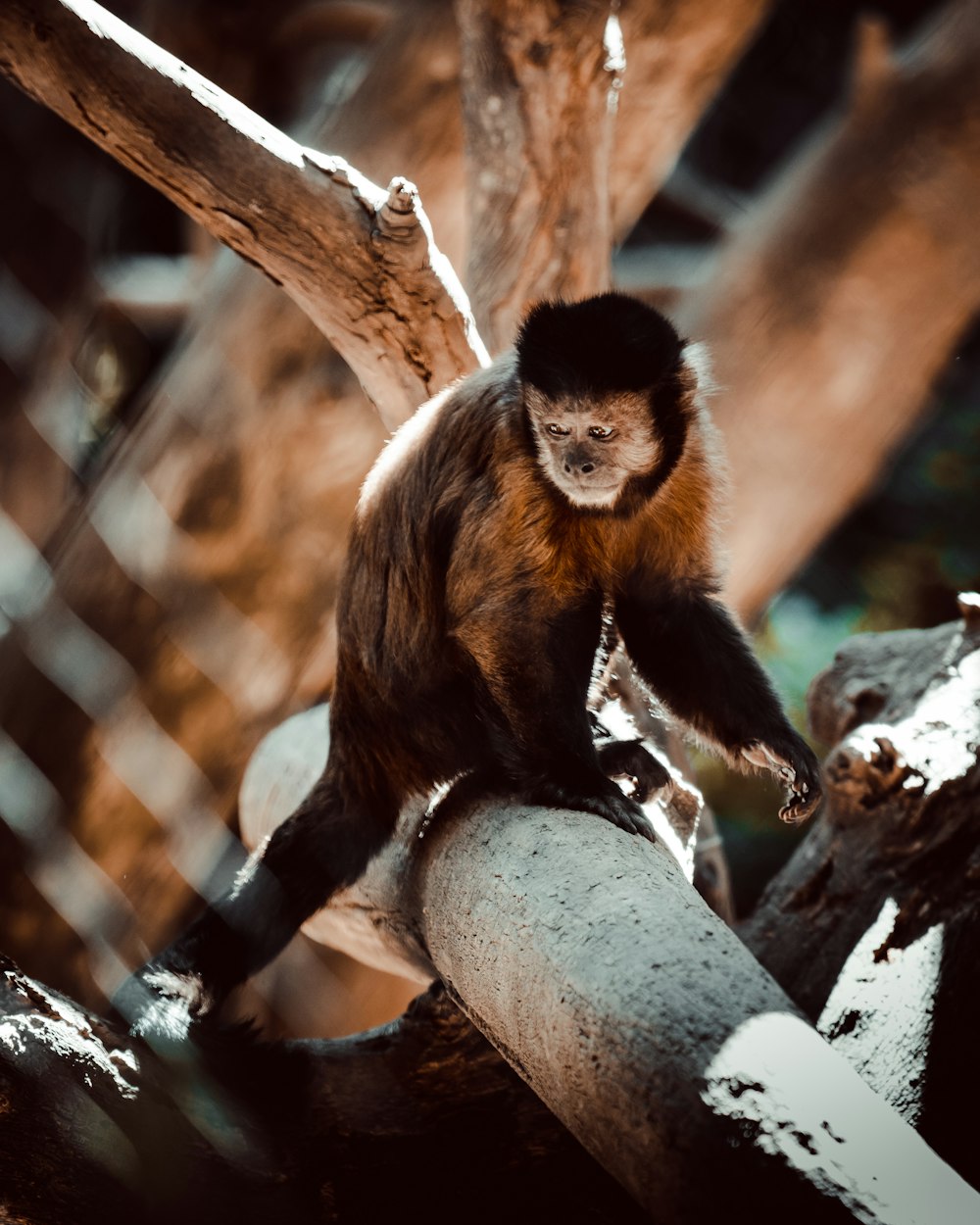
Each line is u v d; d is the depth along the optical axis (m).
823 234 8.80
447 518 4.72
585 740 4.52
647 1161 2.81
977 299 9.02
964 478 13.08
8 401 10.72
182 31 11.06
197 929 4.79
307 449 8.20
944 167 8.69
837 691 6.09
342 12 11.18
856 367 8.91
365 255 4.80
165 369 8.84
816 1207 2.50
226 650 8.48
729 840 11.60
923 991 4.73
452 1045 4.44
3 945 8.40
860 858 5.36
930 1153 2.60
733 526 9.06
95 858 8.52
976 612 5.71
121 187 12.00
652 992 2.97
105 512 8.48
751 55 14.41
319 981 8.33
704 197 12.15
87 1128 3.48
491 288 5.95
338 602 5.17
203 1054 4.21
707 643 5.08
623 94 7.93
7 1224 3.28
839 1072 2.75
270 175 4.70
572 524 4.66
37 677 8.48
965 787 5.14
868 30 8.66
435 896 4.13
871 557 13.33
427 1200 4.18
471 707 4.84
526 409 4.61
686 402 4.81
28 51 4.61
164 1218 3.57
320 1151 4.14
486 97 5.77
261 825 6.61
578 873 3.54
